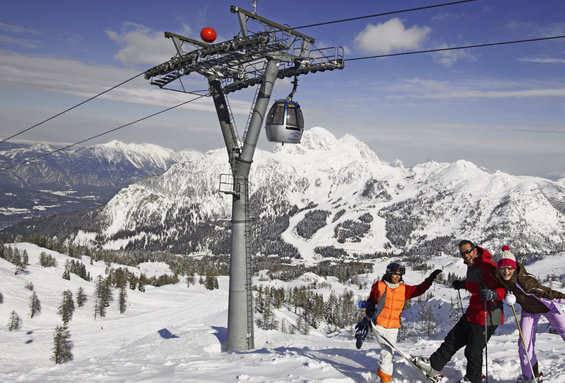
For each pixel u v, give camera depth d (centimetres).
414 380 709
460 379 691
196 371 894
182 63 1972
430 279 675
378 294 686
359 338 681
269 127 1950
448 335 683
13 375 1049
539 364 787
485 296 621
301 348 1181
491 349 992
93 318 16325
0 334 13662
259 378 780
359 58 1836
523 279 639
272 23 1769
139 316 16712
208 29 1828
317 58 1858
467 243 667
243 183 1981
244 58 1925
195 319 15562
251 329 1936
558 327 657
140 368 1006
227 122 2036
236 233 1981
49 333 13862
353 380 733
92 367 1102
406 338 10862
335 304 16650
